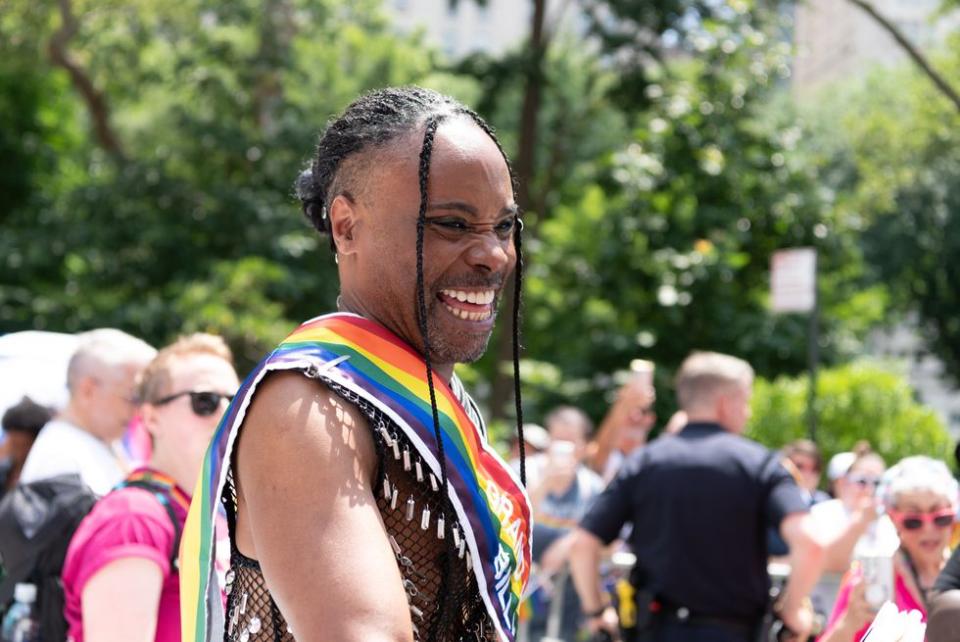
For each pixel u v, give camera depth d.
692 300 11.62
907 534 3.04
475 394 14.29
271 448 1.34
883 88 26.16
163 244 15.62
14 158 19.33
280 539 1.30
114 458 3.47
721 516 4.04
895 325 26.56
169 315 14.15
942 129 24.17
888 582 2.87
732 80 11.98
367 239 1.51
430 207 1.46
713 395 4.25
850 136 24.73
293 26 17.69
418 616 1.42
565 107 16.36
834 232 12.15
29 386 4.43
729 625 4.04
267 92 17.52
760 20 12.27
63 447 3.30
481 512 1.44
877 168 24.64
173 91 17.66
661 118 12.15
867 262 23.64
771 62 12.11
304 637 1.26
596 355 11.89
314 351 1.40
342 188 1.53
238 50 17.09
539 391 11.94
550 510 5.54
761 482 4.04
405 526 1.41
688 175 11.85
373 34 19.52
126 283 15.84
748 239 11.83
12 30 17.48
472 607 1.48
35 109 19.53
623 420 6.30
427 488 1.43
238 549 1.47
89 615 2.67
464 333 1.50
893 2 31.31
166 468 2.87
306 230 15.59
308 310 15.73
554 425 6.23
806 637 4.02
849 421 8.98
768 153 11.98
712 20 12.14
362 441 1.37
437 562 1.43
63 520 2.98
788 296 8.04
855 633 2.88
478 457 1.50
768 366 11.70
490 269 1.49
